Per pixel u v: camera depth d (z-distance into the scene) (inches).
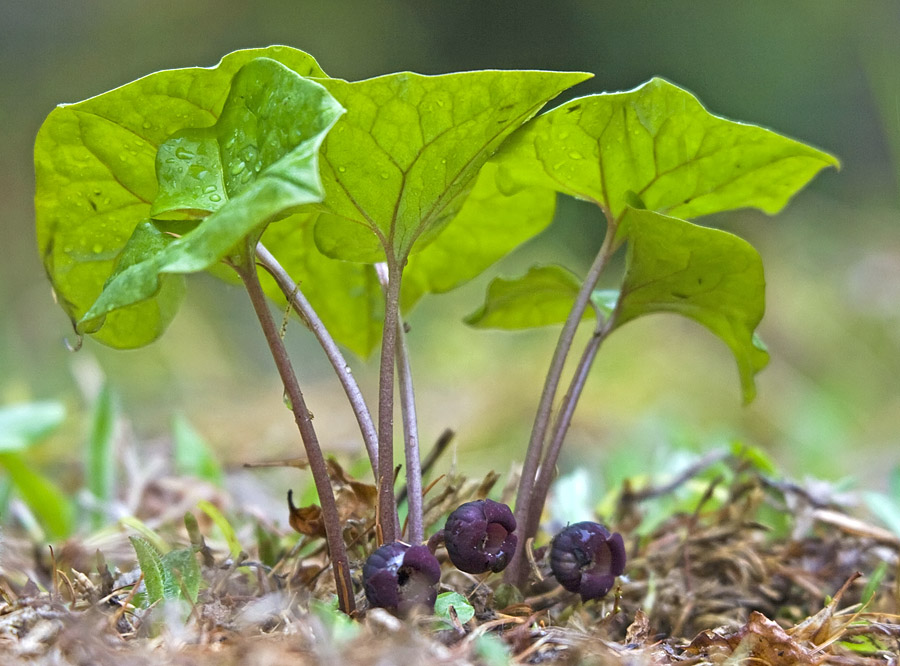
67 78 78.7
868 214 69.7
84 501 24.5
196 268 18.1
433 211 19.8
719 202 21.3
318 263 21.5
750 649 19.5
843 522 22.7
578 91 80.4
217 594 20.2
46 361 51.3
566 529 19.8
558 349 20.8
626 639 19.9
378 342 22.4
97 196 20.1
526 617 20.0
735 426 45.1
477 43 81.7
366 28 81.4
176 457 25.8
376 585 19.1
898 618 21.2
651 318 62.1
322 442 36.1
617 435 42.1
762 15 78.4
